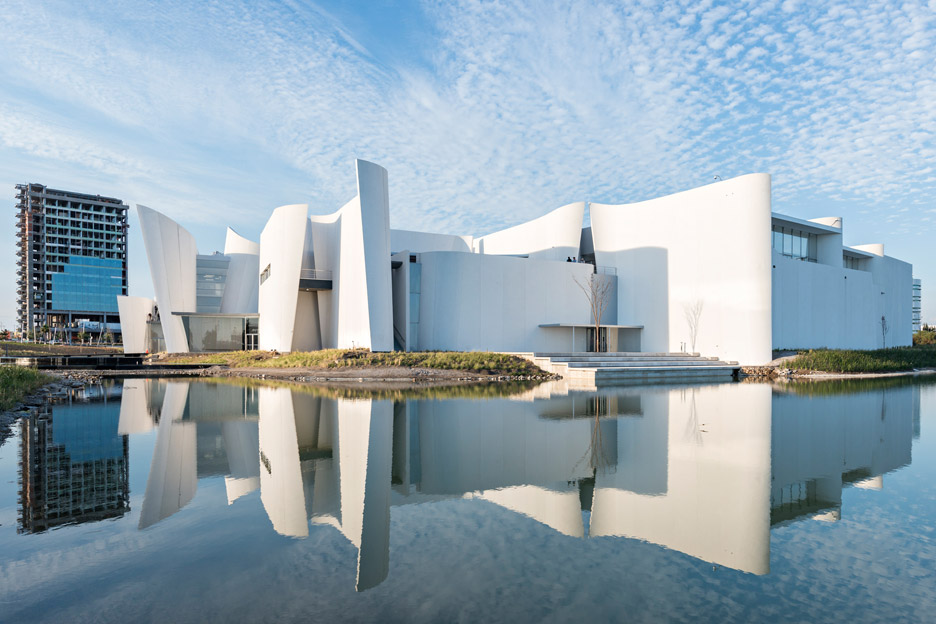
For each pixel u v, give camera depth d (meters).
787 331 32.69
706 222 30.69
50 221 111.44
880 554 4.24
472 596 3.47
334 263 34.66
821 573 3.88
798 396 16.50
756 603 3.38
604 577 3.79
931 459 7.66
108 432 10.02
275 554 4.21
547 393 17.25
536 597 3.44
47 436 9.62
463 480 6.52
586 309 35.38
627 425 10.59
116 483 6.39
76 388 19.45
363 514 5.25
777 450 8.24
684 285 31.86
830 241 37.22
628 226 35.62
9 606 3.32
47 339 100.31
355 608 3.29
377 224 29.58
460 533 4.70
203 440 9.17
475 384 20.88
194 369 30.34
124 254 118.31
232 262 42.50
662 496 5.85
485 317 32.12
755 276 28.34
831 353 29.12
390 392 17.58
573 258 36.88
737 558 4.15
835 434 9.66
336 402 14.62
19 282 113.06
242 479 6.59
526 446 8.52
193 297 40.47
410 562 4.04
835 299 36.91
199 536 4.62
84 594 3.50
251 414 12.30
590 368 23.47
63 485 6.31
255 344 39.50
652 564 4.05
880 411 12.91
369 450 8.27
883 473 6.85
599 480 6.52
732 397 16.09
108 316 114.75
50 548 4.34
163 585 3.64
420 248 44.34
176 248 39.16
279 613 3.22
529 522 5.02
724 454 7.96
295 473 6.90
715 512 5.30
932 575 3.84
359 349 28.83
